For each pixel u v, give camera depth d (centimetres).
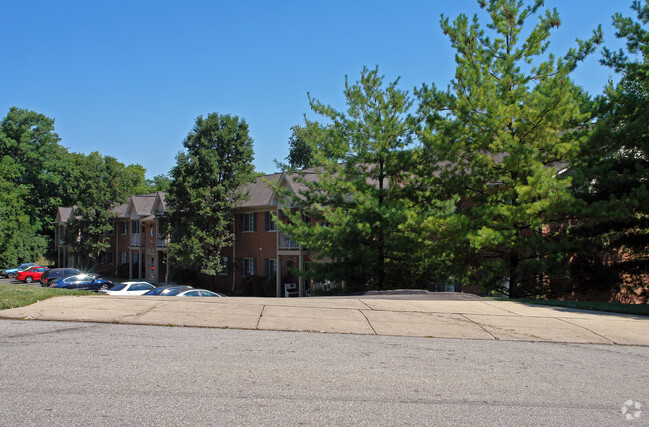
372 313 1062
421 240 1833
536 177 1473
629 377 657
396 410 521
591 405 551
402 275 1975
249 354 716
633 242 1644
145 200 4838
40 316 930
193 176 3291
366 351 755
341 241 1880
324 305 1155
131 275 4838
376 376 632
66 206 6875
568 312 1152
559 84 1506
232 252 3591
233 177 3375
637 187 1474
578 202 1456
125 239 5197
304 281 3006
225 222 3341
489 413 520
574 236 1622
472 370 671
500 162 1836
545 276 1758
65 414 484
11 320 904
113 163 4956
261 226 3338
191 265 3478
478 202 1794
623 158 1600
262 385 584
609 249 1670
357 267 1900
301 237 1988
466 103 1623
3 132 6825
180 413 494
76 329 845
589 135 1515
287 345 776
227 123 3366
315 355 722
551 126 1563
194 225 3278
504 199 1738
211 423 471
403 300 1310
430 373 652
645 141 1502
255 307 1090
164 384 577
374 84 1923
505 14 1683
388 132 1903
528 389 600
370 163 2005
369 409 521
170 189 3391
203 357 693
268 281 3138
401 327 934
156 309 1028
